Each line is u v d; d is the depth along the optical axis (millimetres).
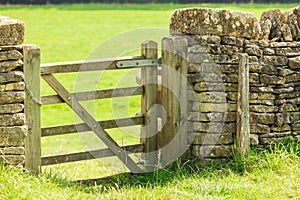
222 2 33812
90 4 35531
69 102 9711
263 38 10602
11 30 9250
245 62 10242
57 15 32469
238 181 9594
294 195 8984
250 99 10484
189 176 9891
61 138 15047
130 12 33188
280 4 32906
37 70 9375
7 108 9250
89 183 9930
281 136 10656
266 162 10148
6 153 9305
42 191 8695
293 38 10750
